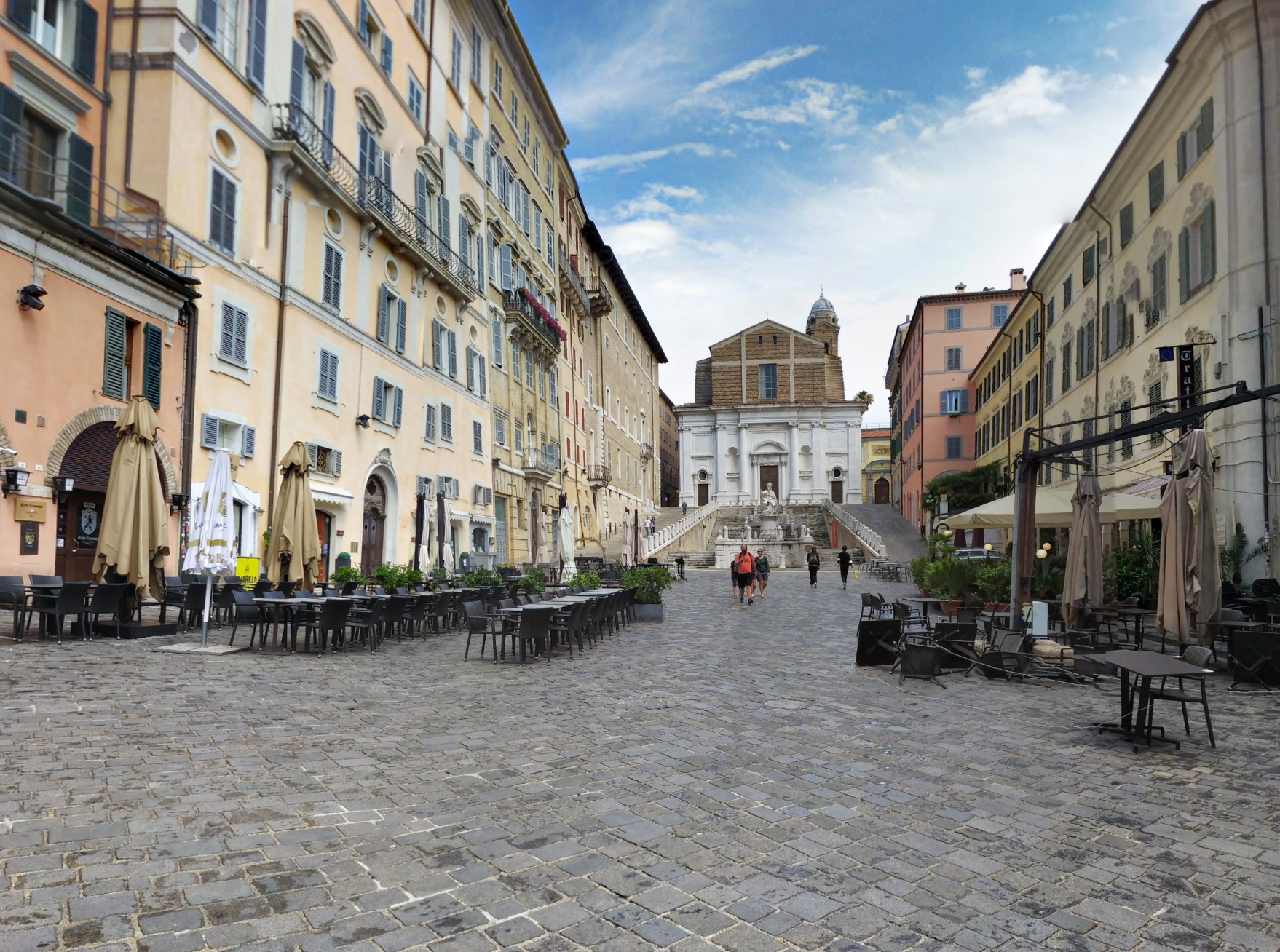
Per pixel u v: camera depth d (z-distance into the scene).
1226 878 4.41
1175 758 6.89
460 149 31.03
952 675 11.20
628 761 6.50
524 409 38.66
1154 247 20.92
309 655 11.60
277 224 19.64
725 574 43.53
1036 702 9.38
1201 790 5.97
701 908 3.91
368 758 6.30
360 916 3.71
